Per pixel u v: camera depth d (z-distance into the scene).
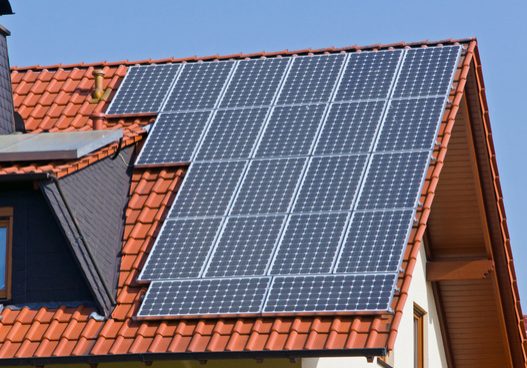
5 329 23.72
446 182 29.55
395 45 29.38
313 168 25.33
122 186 26.06
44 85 30.38
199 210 24.92
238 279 23.25
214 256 23.84
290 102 27.50
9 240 24.42
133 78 29.55
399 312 22.31
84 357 22.75
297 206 24.48
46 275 24.22
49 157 24.33
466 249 30.78
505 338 32.62
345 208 24.19
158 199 25.80
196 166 26.09
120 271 24.31
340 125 26.44
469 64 27.94
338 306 22.31
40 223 24.38
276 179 25.27
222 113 27.56
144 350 22.58
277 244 23.75
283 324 22.42
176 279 23.59
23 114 29.20
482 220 29.88
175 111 27.91
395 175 24.75
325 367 24.33
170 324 23.02
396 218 23.72
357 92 27.41
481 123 28.70
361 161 25.27
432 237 30.59
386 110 26.64
